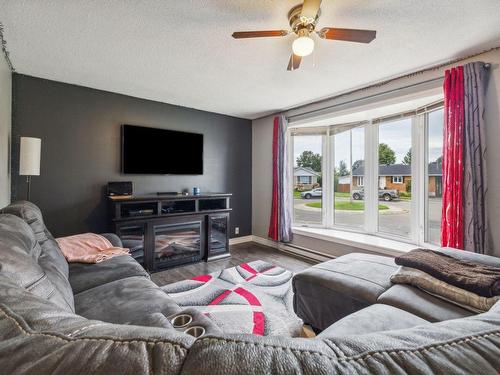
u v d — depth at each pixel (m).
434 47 2.12
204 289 2.62
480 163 2.13
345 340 0.38
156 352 0.34
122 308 1.32
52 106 2.88
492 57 2.13
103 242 2.36
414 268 1.67
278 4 1.61
